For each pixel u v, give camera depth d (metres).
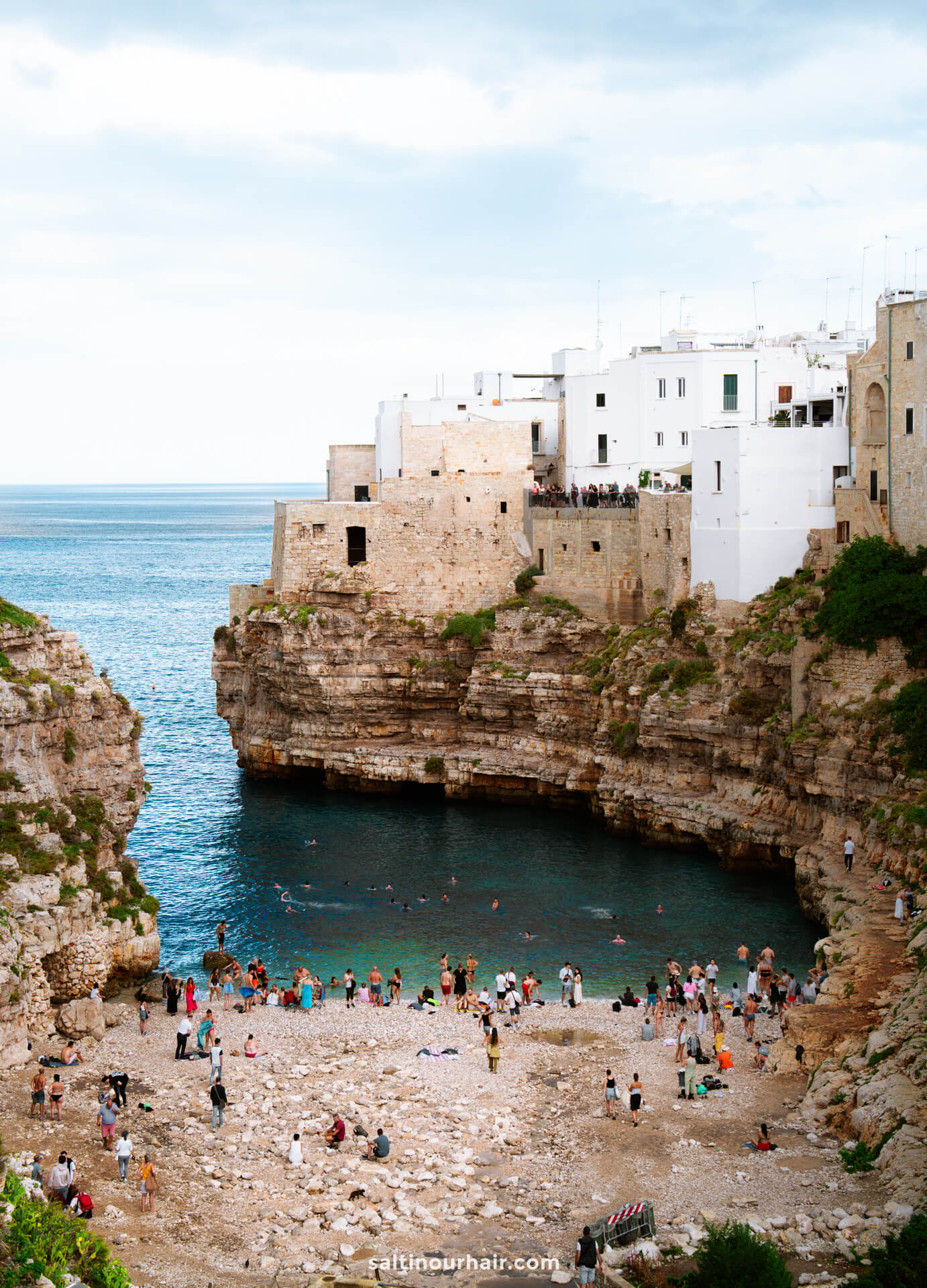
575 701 96.31
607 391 115.25
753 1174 44.50
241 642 106.38
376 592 104.12
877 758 72.69
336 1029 60.91
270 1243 41.50
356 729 103.06
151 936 66.31
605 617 100.00
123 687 153.75
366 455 122.31
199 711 139.12
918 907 62.91
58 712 64.25
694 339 129.38
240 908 77.69
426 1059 57.19
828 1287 35.66
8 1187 40.69
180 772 110.56
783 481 88.12
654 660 91.50
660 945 70.94
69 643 67.31
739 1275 35.38
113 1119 48.16
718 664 87.31
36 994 57.28
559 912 76.00
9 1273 35.31
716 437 88.75
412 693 102.69
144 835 91.88
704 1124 49.41
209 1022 58.88
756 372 112.25
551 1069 56.03
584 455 116.56
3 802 60.72
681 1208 42.56
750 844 81.56
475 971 67.81
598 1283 38.19
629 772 91.00
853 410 86.88
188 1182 45.59
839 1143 46.75
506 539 105.38
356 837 91.06
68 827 63.34
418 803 99.88
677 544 93.44
